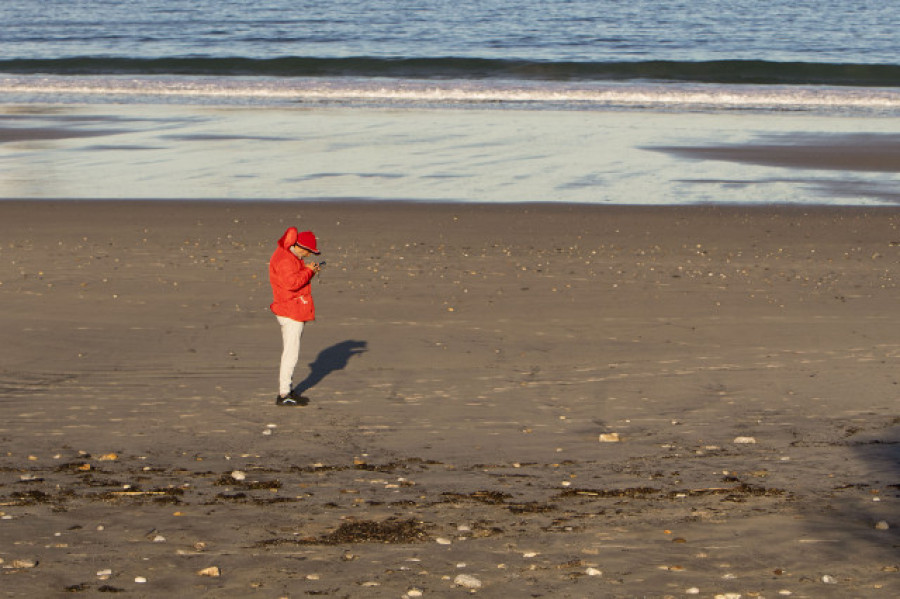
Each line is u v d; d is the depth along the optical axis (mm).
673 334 18391
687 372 16141
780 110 58094
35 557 8469
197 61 78812
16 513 9781
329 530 9328
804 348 17469
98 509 9945
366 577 8078
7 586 7773
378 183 36094
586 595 7695
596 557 8570
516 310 20062
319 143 44969
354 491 10734
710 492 10688
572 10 126812
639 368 16359
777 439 12891
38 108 57281
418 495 10602
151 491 10625
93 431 13141
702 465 11805
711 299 20953
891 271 23812
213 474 11414
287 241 14469
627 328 18797
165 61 79000
